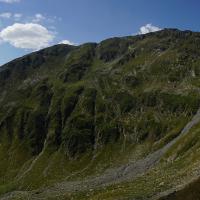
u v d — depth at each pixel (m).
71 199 121.00
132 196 76.19
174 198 56.19
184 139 154.62
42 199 147.25
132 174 168.12
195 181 56.88
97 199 91.75
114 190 97.31
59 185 195.12
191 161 96.50
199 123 164.75
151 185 82.19
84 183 178.88
